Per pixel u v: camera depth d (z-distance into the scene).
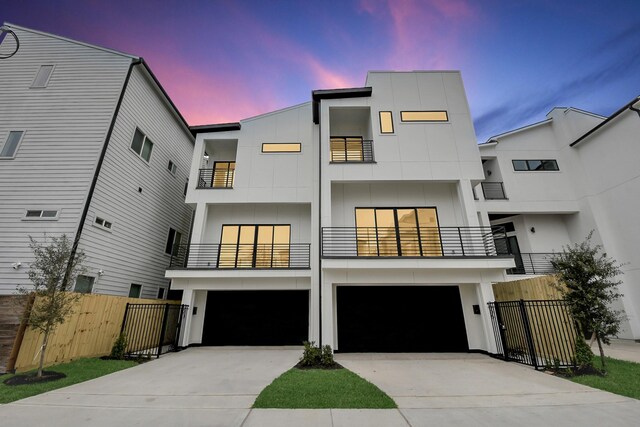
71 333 6.47
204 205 10.59
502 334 7.36
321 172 9.41
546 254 12.23
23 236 7.44
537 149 13.44
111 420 3.29
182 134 13.59
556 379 5.18
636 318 10.25
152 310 8.92
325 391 4.31
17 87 9.05
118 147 9.09
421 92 10.27
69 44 9.66
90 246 7.89
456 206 9.75
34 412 3.52
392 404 3.79
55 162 8.20
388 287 9.32
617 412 3.51
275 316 10.03
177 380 5.16
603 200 11.70
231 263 10.50
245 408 3.70
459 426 3.12
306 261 10.45
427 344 8.68
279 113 11.83
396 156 9.51
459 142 9.62
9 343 5.47
